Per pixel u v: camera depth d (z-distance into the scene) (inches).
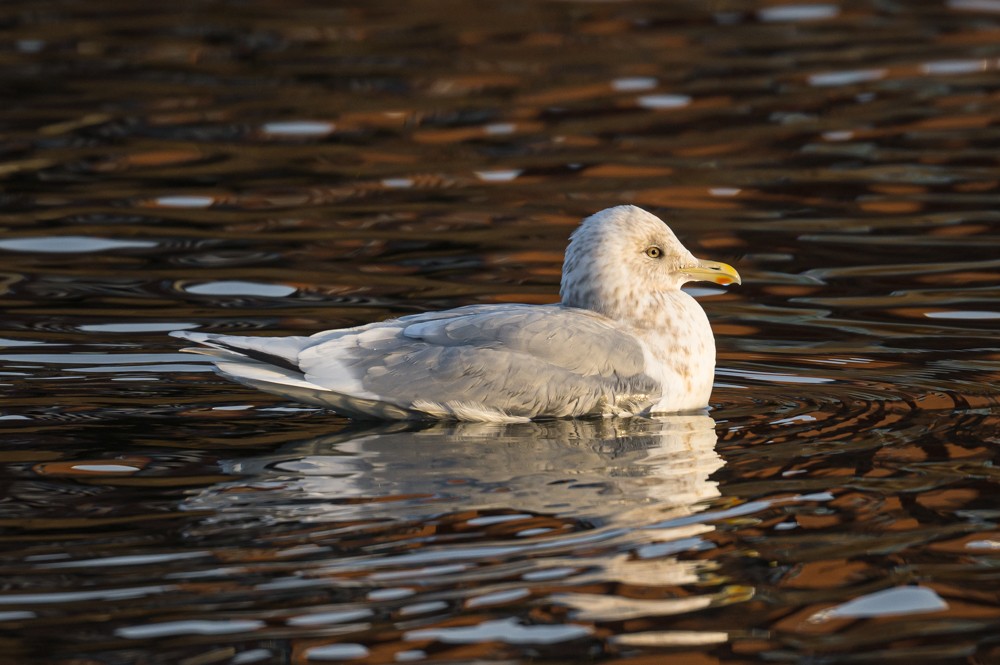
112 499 393.7
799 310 600.4
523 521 375.9
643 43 1071.6
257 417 474.9
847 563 351.6
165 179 797.2
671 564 350.6
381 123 896.9
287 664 301.9
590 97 940.0
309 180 797.2
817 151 830.5
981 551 356.5
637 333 489.4
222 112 912.9
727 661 305.6
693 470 418.0
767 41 1071.0
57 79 989.2
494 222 727.1
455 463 425.4
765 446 439.8
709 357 495.5
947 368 518.9
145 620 320.8
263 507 386.9
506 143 856.9
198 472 417.4
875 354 539.5
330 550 357.1
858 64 999.6
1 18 1173.7
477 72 998.4
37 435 451.2
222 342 462.0
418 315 492.4
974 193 756.6
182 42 1088.2
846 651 310.2
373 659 304.7
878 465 418.3
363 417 477.4
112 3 1233.4
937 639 314.5
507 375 464.1
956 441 438.0
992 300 601.3
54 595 332.8
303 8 1206.3
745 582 341.1
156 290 623.5
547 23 1139.9
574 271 506.3
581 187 779.4
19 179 792.9
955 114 889.5
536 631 316.8
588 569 346.6
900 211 732.7
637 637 315.0
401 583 339.0
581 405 468.1
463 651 308.2
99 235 705.0
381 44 1078.4
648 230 502.6
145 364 527.8
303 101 935.7
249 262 667.4
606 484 406.3
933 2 1182.3
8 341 550.9
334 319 585.9
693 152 833.5
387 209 749.3
